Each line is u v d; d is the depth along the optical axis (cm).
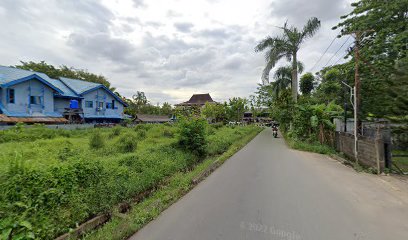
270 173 696
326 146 1178
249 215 396
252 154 1082
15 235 294
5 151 743
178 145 912
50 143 995
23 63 3234
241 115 4575
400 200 458
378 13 1225
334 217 383
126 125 2708
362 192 509
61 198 363
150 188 550
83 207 382
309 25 1844
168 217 397
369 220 371
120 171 528
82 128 2061
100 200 417
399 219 374
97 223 391
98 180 452
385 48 1198
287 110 1981
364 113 1112
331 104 1454
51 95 2431
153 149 831
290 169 750
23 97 2161
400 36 1094
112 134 1461
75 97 2695
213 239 321
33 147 894
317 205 436
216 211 417
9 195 323
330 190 526
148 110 5606
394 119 777
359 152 827
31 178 358
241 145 1382
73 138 1396
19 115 2075
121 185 477
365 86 1130
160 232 346
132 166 604
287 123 2100
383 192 508
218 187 562
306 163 852
